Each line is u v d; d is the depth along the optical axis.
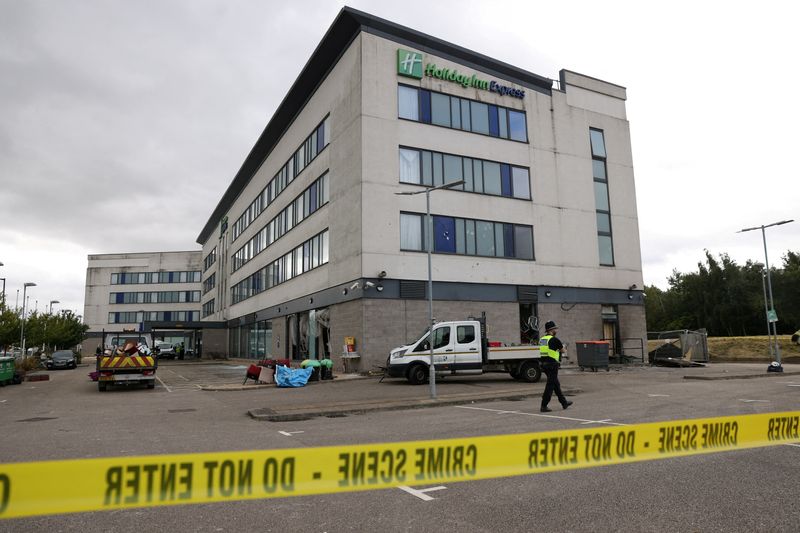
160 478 3.46
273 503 5.34
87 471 3.29
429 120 25.72
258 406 13.84
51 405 14.73
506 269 26.59
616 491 5.56
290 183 34.28
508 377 21.16
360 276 23.09
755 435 5.98
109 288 88.12
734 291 55.69
